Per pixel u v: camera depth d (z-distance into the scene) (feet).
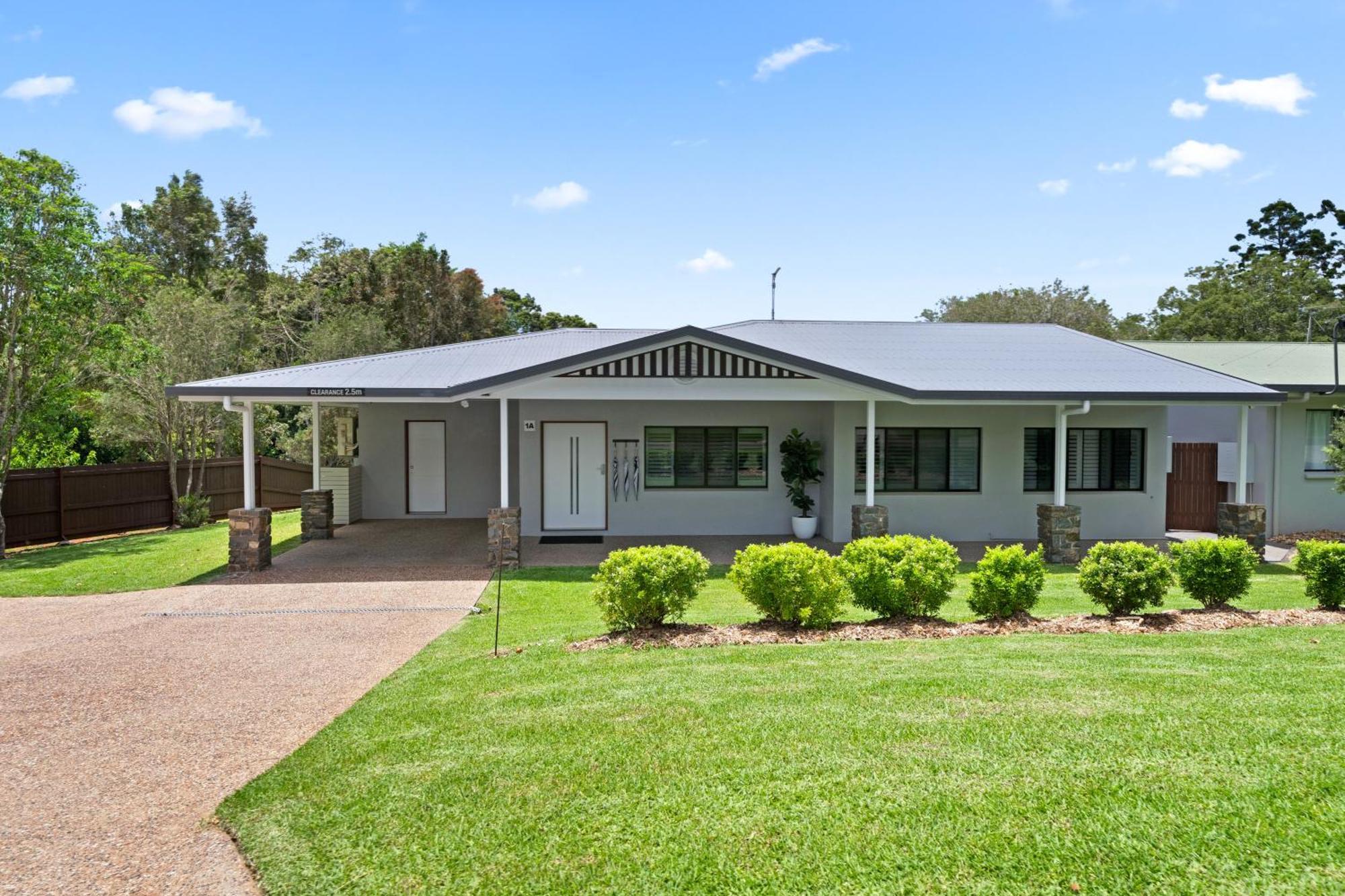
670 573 25.12
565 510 52.80
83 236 54.54
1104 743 14.73
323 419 84.12
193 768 16.22
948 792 13.04
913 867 11.09
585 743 15.83
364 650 26.12
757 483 52.80
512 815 13.06
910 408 49.78
